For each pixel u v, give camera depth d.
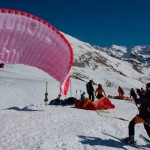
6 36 12.32
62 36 13.57
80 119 12.84
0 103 28.86
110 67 161.12
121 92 34.31
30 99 32.28
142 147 8.81
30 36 12.74
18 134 9.09
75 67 126.69
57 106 18.47
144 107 8.62
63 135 9.19
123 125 12.02
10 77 46.50
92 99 22.31
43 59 13.52
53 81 46.19
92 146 8.30
